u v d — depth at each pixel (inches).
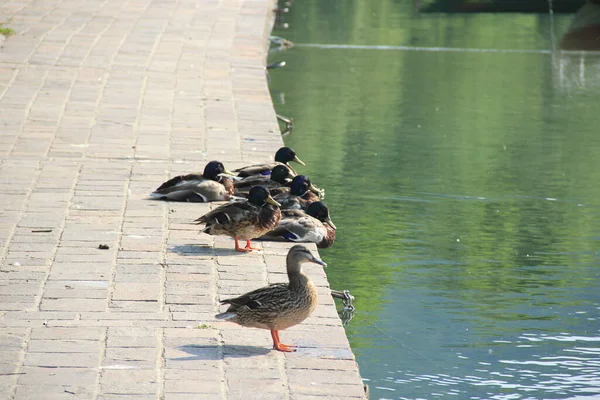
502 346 337.1
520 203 506.9
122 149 504.1
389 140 622.8
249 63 733.3
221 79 678.5
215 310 303.9
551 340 343.6
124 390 244.4
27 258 345.1
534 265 419.5
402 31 1042.7
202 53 759.7
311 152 592.4
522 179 549.3
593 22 1083.3
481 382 309.3
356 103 717.9
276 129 559.8
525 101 741.3
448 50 941.2
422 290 388.2
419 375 313.3
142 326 286.2
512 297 382.0
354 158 581.6
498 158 589.0
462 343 338.6
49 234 372.8
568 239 454.9
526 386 307.6
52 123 547.8
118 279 328.2
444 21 1119.6
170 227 389.7
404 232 458.3
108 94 621.9
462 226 469.4
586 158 593.3
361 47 939.3
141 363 260.7
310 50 915.4
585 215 490.0
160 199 427.5
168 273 336.5
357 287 388.8
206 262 350.3
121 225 388.8
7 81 639.8
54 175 453.4
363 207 494.9
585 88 790.5
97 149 501.7
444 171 560.4
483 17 1154.0
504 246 442.3
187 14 939.3
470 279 400.2
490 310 368.2
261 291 273.0
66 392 242.1
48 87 631.2
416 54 914.1
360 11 1178.6
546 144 623.8
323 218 415.5
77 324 285.1
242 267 346.6
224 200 432.1
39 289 315.6
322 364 264.8
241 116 584.7
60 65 692.7
